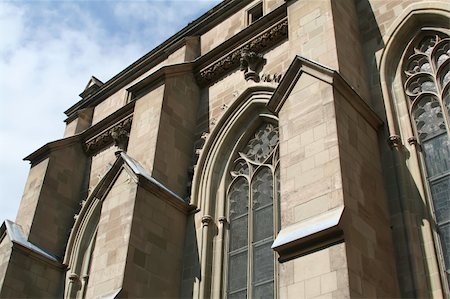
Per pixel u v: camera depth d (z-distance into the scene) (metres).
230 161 22.11
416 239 15.10
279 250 13.72
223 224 20.61
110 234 19.00
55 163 28.67
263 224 19.52
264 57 23.27
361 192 14.73
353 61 18.48
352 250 12.92
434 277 14.37
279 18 23.17
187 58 26.72
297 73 17.08
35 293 24.05
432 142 16.66
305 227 13.68
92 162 29.84
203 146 22.81
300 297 12.77
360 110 16.80
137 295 17.59
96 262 18.64
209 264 19.73
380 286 13.55
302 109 16.23
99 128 30.14
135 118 24.30
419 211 15.59
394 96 18.11
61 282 25.28
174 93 24.14
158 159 21.73
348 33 19.25
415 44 18.70
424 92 17.55
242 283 18.81
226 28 27.06
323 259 12.86
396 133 17.16
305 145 15.41
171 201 20.72
